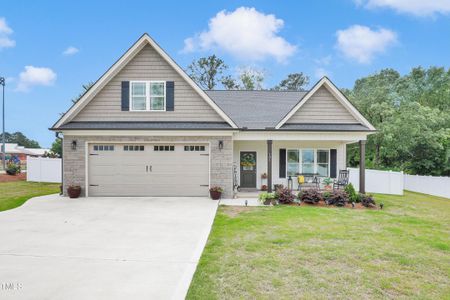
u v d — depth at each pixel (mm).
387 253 5875
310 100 14656
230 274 4832
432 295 4203
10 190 15797
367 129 13516
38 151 67875
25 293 4207
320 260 5477
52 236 7109
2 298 4055
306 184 15625
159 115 13406
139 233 7402
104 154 13070
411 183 19562
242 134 13617
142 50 13469
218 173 13023
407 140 23266
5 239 6840
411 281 4645
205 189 13156
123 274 4891
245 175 16453
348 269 5074
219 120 13445
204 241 6707
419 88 35125
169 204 11422
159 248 6230
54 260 5520
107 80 13320
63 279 4688
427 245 6453
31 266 5219
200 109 13461
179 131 12781
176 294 4188
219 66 38000
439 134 22859
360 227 8047
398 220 9109
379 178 17281
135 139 12945
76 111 13188
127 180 13117
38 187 17281
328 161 16281
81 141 12906
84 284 4508
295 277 4730
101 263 5375
